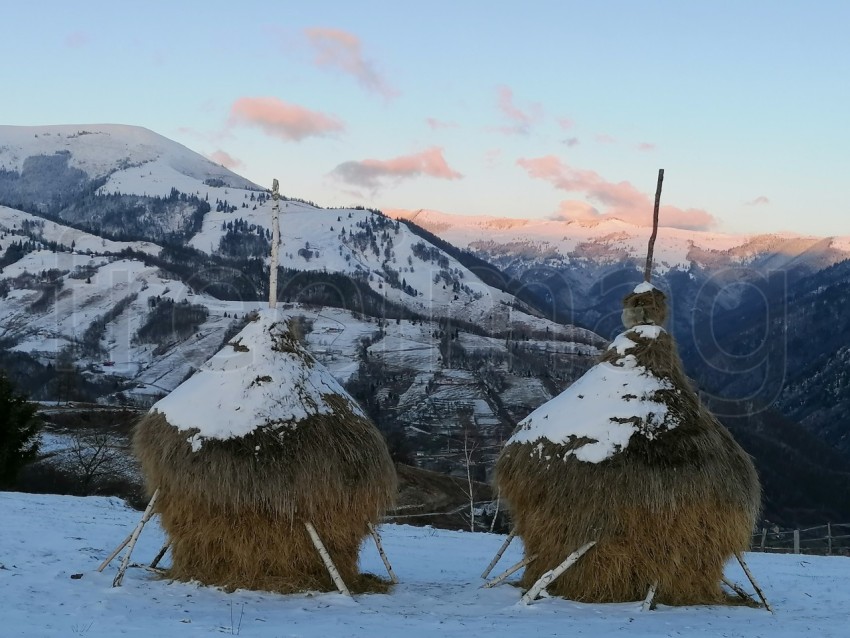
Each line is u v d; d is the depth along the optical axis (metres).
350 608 8.81
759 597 10.46
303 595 9.34
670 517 9.21
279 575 9.53
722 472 9.37
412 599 9.62
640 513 9.21
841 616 9.34
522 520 10.06
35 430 29.12
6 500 18.62
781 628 8.23
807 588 11.96
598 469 9.25
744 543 9.64
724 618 8.74
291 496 9.34
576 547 9.33
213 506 9.41
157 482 9.73
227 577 9.51
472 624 7.99
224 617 8.06
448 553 14.78
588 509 9.26
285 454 9.36
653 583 9.24
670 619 8.52
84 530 14.23
